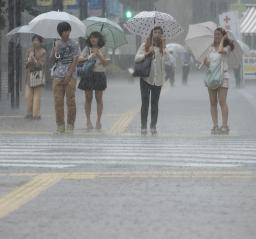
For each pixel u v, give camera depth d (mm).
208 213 16672
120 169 22844
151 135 32625
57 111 33062
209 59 32531
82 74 34250
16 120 39250
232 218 16203
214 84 32406
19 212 16781
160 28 32906
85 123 37781
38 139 30891
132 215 16453
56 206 17391
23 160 24922
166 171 22438
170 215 16453
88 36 35000
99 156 25766
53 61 33062
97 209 17062
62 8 63812
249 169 22938
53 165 23734
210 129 35125
